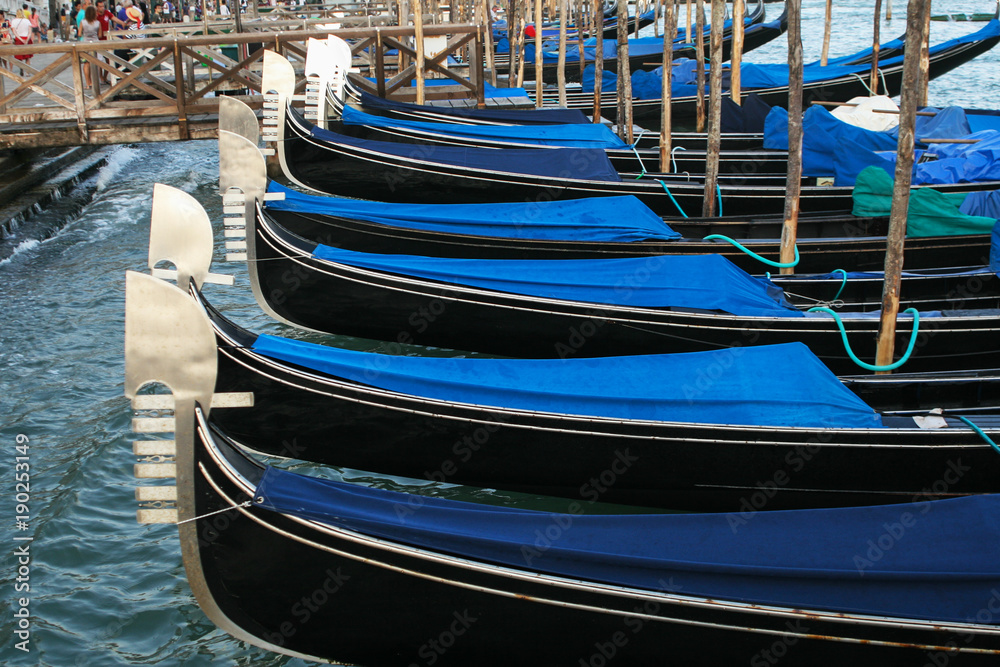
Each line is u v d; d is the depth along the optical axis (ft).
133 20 67.82
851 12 162.30
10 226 45.88
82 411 29.76
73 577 22.17
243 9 94.99
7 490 25.21
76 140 47.37
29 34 63.41
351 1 97.96
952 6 153.89
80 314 37.11
